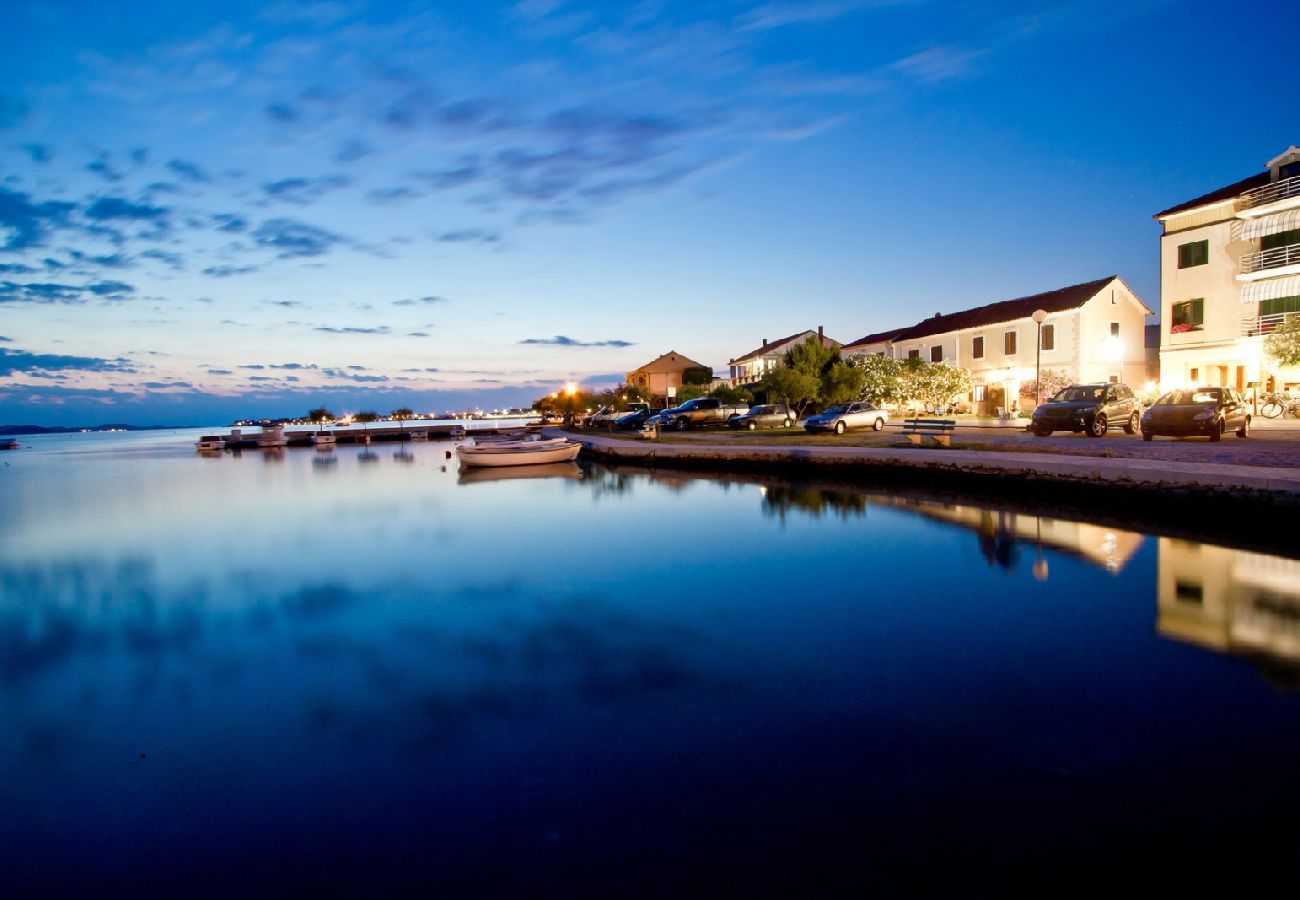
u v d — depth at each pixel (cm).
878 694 677
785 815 487
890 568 1171
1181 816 464
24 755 632
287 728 668
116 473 4203
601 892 419
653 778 543
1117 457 1742
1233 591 962
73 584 1345
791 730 611
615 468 3241
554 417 7775
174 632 1005
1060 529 1417
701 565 1259
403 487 2878
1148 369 4088
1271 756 534
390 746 619
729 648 827
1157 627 833
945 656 768
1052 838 448
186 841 495
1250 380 3045
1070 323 3869
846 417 3369
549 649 851
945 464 1958
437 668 806
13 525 2153
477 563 1358
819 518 1691
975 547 1298
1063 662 736
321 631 970
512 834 481
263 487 3091
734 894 412
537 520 1852
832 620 912
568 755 585
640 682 737
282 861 467
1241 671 697
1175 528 1373
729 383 7700
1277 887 397
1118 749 553
